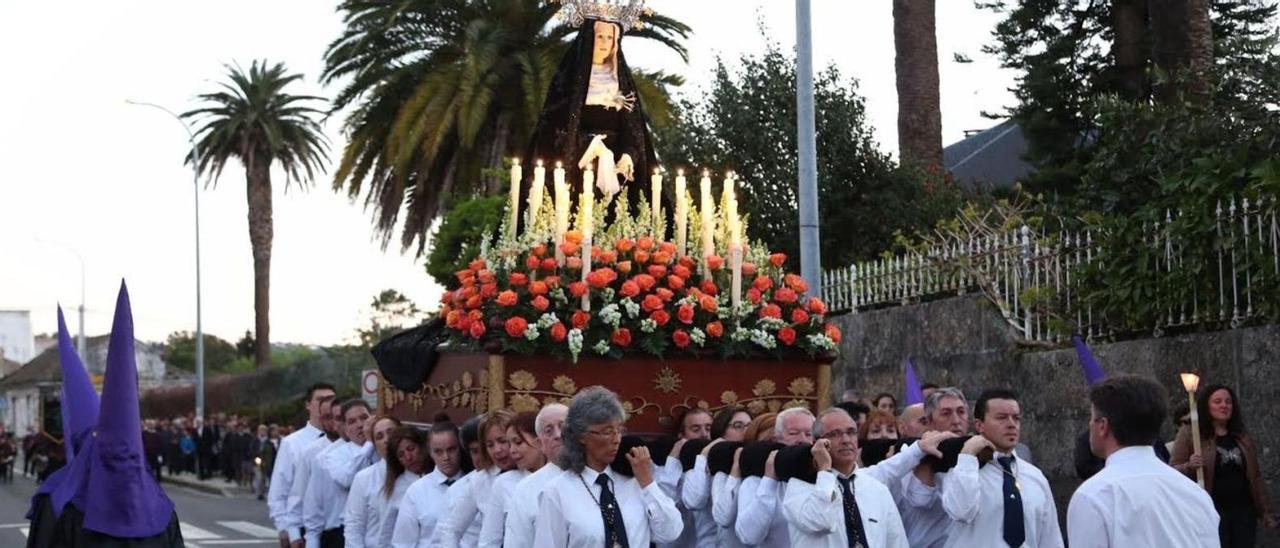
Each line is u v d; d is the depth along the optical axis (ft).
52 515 23.08
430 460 30.27
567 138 34.09
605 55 34.55
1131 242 41.14
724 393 30.53
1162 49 55.31
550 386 29.30
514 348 28.73
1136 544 16.79
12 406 276.21
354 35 90.94
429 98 84.69
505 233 32.12
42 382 261.03
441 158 93.50
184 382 253.65
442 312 32.45
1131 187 49.52
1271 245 36.73
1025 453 31.63
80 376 24.62
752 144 66.80
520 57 85.30
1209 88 50.11
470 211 70.54
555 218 30.81
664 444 28.12
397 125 84.64
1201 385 37.60
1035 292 44.21
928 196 66.44
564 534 21.04
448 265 70.49
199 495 113.09
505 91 88.84
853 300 53.67
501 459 24.07
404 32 90.12
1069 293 43.80
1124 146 49.70
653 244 30.63
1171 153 47.83
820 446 22.39
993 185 92.84
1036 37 92.12
